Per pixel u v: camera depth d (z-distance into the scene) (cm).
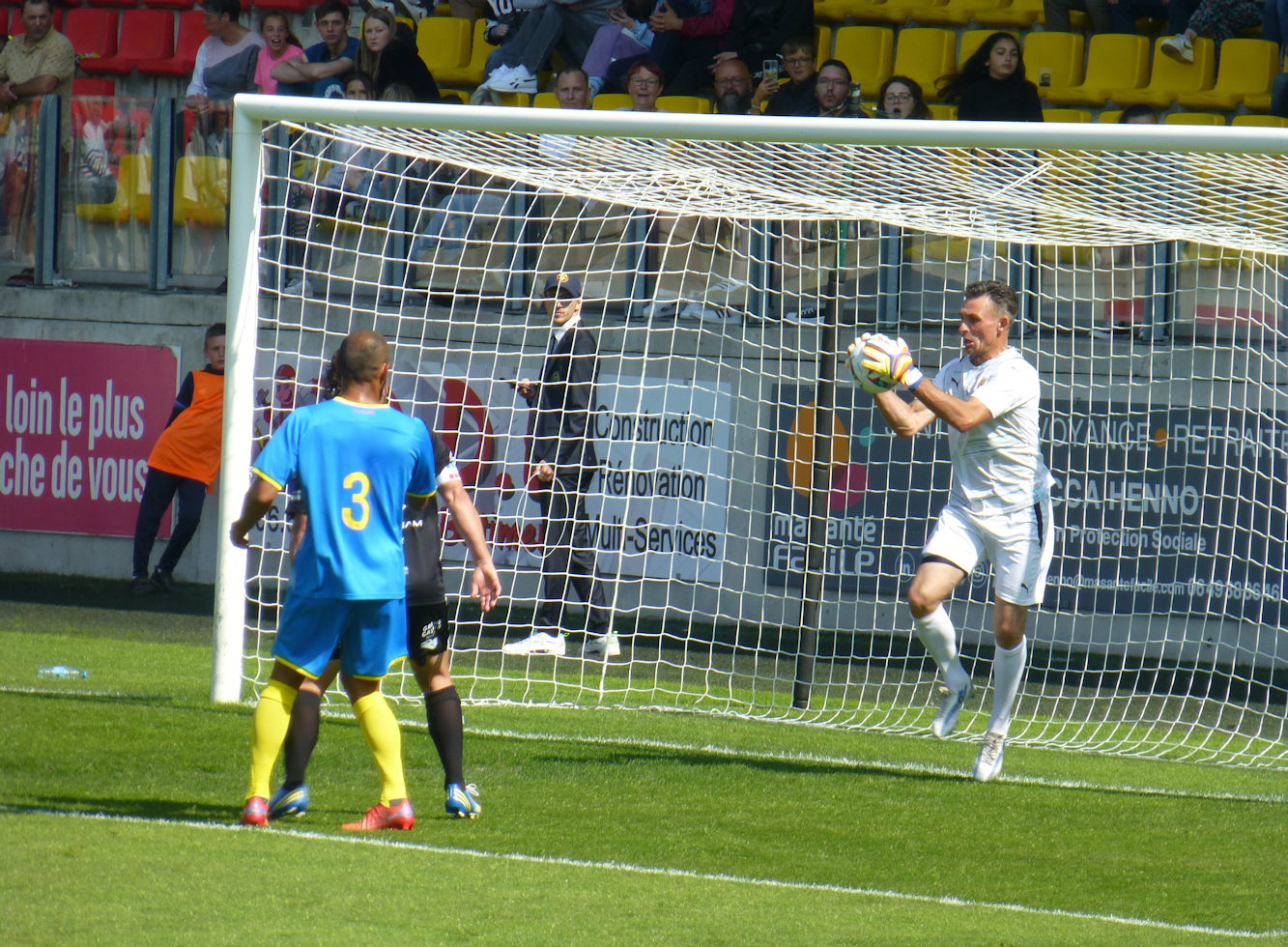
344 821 1700
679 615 3834
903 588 3656
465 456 3941
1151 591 3497
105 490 4231
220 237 4250
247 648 3172
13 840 1505
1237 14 4597
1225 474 3469
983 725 2755
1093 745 2605
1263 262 3319
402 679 2695
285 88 4694
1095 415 3534
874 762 2295
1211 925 1438
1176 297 3522
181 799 1783
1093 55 4694
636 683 3030
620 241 3862
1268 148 2155
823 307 3728
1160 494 3497
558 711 2672
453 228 3931
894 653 3488
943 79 4422
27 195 4356
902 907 1441
